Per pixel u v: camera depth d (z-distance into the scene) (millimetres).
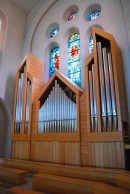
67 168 4801
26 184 4672
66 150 5633
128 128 5457
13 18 9625
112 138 4773
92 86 5629
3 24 9430
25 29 10250
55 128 6098
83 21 8000
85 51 7457
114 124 4863
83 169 4516
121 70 5910
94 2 7941
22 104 7305
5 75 8578
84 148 5320
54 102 6438
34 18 10000
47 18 9578
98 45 5914
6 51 8898
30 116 6824
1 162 6516
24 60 7977
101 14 7469
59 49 8438
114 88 5141
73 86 6059
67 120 5887
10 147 8727
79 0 8586
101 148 4922
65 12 8977
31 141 6594
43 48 9070
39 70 8195
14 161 6125
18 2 9711
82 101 5770
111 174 4066
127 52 6172
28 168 5641
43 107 6680
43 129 6391
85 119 5535
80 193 3471
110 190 3131
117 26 6766
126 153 4879
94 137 5066
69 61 8117
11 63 9039
